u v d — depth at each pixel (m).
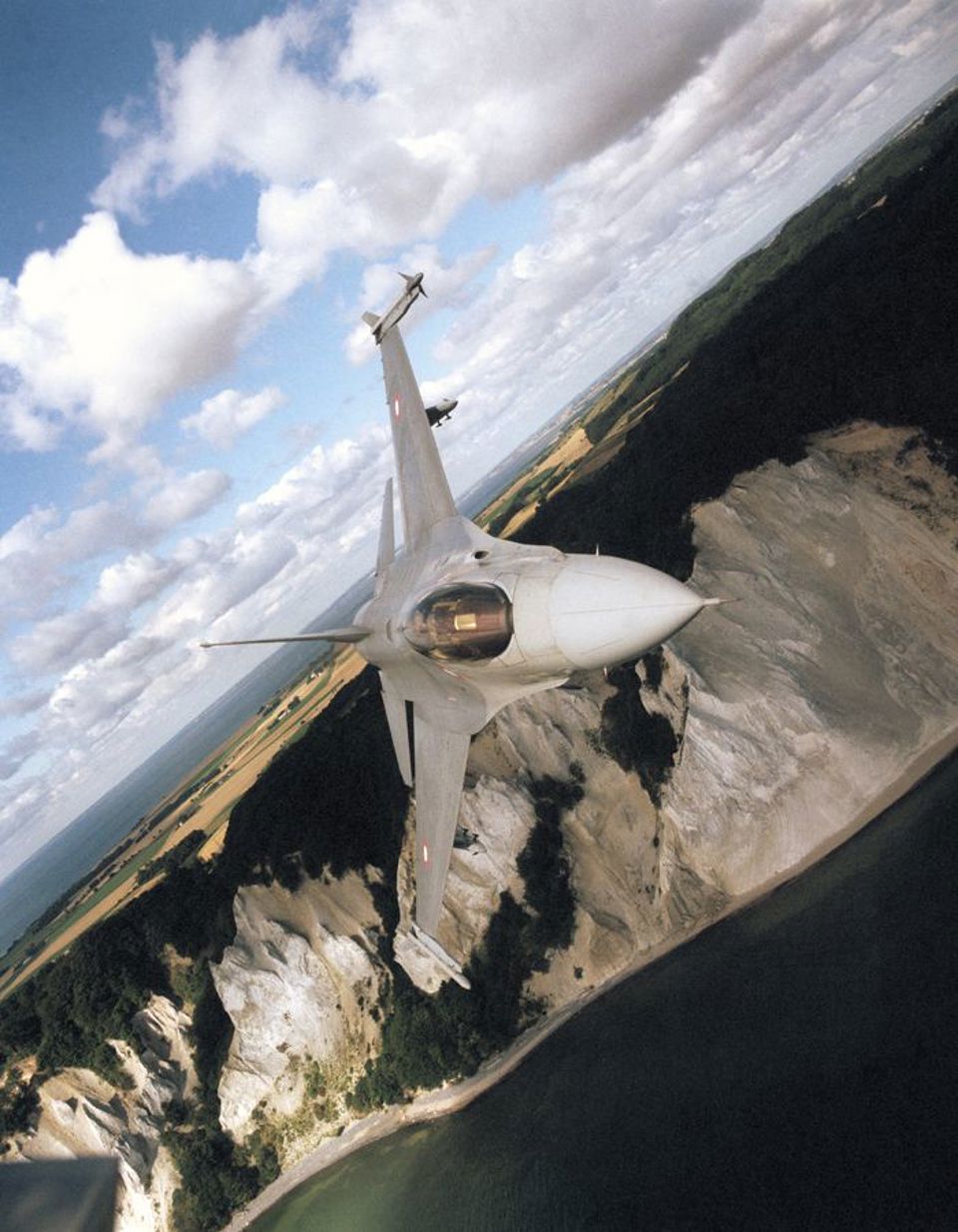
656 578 13.94
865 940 41.69
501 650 15.21
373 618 22.91
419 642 16.62
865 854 47.19
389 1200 48.31
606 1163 40.16
